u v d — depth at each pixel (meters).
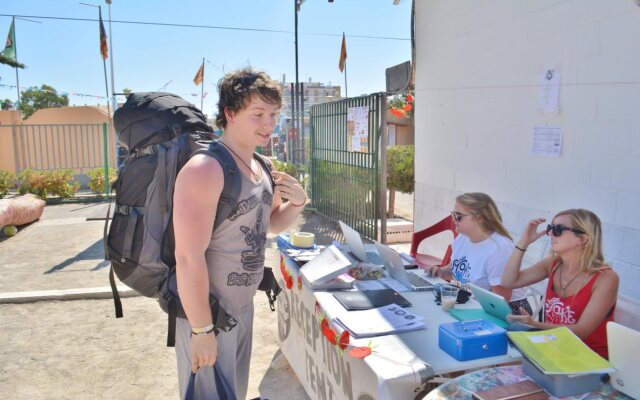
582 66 3.48
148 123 1.96
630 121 3.14
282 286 3.48
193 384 1.99
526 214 4.13
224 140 2.01
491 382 1.75
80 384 3.59
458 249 3.45
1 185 13.39
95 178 13.77
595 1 3.34
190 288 1.80
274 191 2.35
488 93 4.57
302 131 11.72
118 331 4.50
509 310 2.22
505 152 4.38
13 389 3.52
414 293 2.79
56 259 7.11
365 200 7.88
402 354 2.00
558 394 1.66
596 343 2.42
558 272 2.64
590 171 3.46
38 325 4.66
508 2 4.23
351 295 2.64
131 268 1.98
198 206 1.79
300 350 3.10
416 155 6.08
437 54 5.44
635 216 3.15
